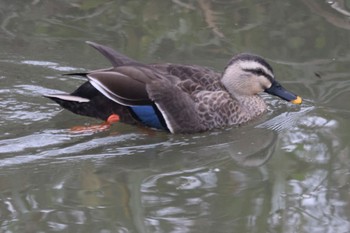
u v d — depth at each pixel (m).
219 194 10.95
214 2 17.83
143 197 10.84
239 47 15.96
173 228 9.94
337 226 10.10
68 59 15.24
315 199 10.83
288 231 9.94
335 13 17.44
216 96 13.31
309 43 16.23
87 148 12.35
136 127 13.21
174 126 13.03
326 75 15.09
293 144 12.73
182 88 13.11
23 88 14.11
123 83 12.80
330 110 13.84
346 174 11.57
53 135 12.62
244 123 13.62
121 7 17.53
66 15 17.08
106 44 15.80
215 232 9.87
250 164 12.02
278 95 13.88
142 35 16.28
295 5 17.77
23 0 17.69
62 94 12.91
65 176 11.42
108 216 10.23
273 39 16.34
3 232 9.78
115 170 11.73
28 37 16.03
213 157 12.34
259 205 10.62
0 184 11.06
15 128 12.77
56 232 9.78
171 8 17.55
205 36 16.39
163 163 12.07
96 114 13.13
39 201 10.62
